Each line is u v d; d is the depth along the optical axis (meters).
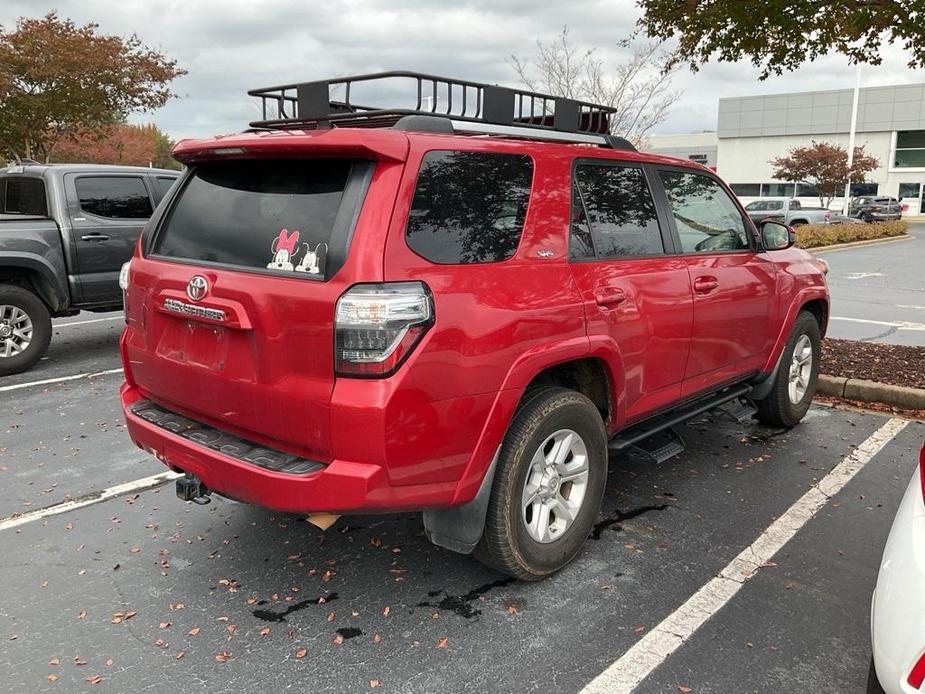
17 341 7.39
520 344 2.97
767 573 3.47
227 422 3.05
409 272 2.67
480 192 3.00
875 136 54.62
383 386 2.59
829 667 2.79
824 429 5.53
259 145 2.91
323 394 2.64
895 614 1.90
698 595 3.28
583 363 3.55
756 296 4.66
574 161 3.48
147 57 20.94
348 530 3.92
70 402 6.37
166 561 3.61
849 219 36.50
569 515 3.41
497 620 3.09
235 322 2.84
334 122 3.50
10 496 4.39
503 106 3.51
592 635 2.99
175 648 2.92
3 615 3.15
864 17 5.70
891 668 1.88
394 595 3.29
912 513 2.04
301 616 3.13
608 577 3.44
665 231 4.02
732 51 6.41
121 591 3.34
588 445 3.44
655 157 4.09
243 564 3.57
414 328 2.64
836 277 16.84
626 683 2.70
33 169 7.81
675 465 4.81
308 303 2.65
